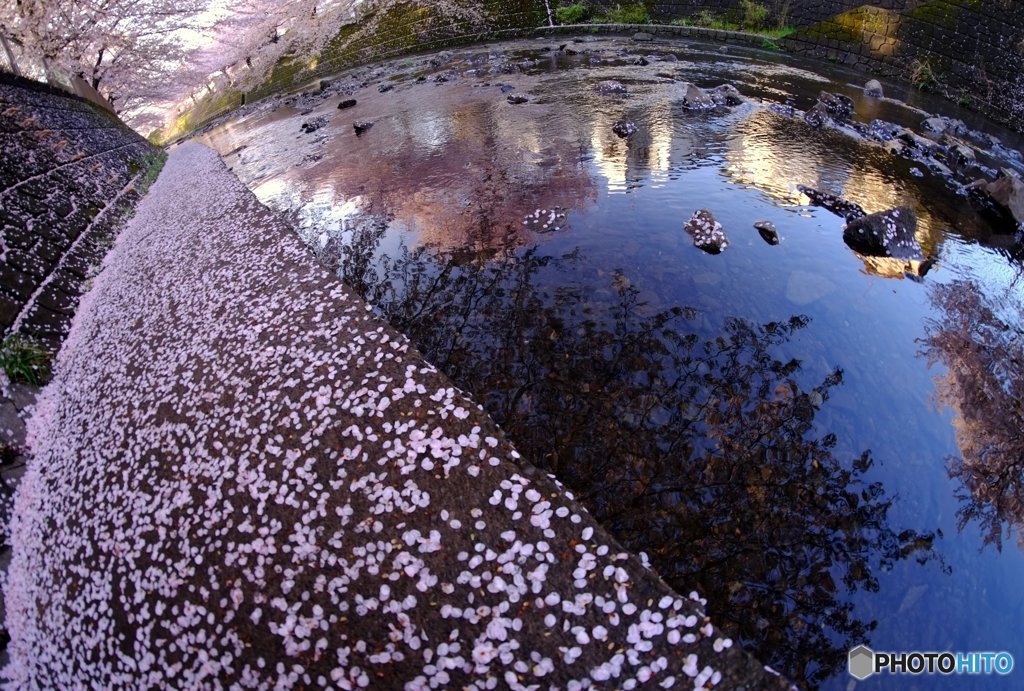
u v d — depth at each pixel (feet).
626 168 26.48
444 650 9.84
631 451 13.73
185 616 11.59
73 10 63.87
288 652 10.50
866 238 19.71
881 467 13.29
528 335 17.35
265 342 17.20
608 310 17.81
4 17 56.75
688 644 9.29
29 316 21.48
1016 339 16.97
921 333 16.71
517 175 27.32
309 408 14.51
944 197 23.68
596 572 10.31
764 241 20.48
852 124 30.60
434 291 20.08
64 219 27.89
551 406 15.03
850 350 16.03
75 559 13.80
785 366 15.64
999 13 33.55
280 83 70.08
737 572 11.46
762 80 38.55
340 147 37.76
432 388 14.24
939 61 35.81
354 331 16.52
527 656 9.55
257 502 12.85
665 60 44.57
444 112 39.60
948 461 13.53
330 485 12.66
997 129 31.63
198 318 19.58
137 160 44.06
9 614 13.96
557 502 11.48
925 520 12.48
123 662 11.61
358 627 10.44
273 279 20.29
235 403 15.46
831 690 10.08
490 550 10.87
